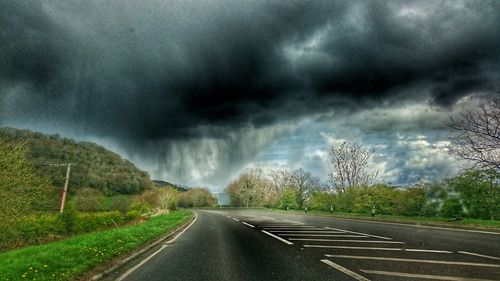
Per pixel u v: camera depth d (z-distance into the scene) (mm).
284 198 74500
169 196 77625
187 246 14352
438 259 9320
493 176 22422
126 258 11250
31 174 18516
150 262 10477
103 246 13086
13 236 19031
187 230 23578
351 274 7688
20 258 11172
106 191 82312
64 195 35250
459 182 24656
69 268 9266
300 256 10586
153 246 14852
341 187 49438
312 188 73062
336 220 30344
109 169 95312
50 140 74000
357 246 12469
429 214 27969
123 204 54562
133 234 17469
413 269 8078
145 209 53094
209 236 18547
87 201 53344
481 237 14414
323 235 17062
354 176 49469
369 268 8328
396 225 22344
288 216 42062
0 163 17141
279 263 9430
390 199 33812
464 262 8844
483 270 7855
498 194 22375
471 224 19500
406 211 30625
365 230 19125
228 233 20047
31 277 8234
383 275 7508
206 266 9312
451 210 25422
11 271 8742
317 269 8398
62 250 11867
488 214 23141
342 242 13859
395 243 13000
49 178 20344
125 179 95375
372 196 37188
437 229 18609
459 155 22562
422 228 19422
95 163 90000
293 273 8016
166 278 7965
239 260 10164
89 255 11047
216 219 37844
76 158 80500
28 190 18594
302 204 73188
